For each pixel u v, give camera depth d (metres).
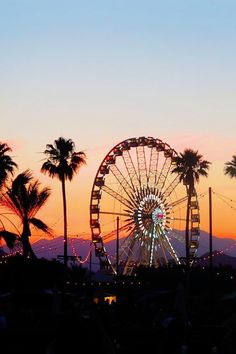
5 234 89.62
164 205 121.38
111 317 40.50
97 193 117.44
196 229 127.38
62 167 105.56
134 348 34.94
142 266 112.19
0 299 65.69
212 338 35.66
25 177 94.75
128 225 119.38
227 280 104.69
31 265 85.94
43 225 94.62
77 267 120.81
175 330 28.53
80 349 17.39
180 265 108.88
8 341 35.97
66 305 53.97
